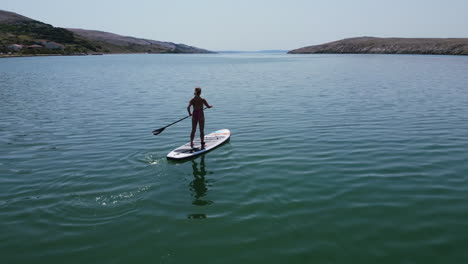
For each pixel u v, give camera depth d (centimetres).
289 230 511
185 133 1138
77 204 606
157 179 726
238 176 736
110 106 1677
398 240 479
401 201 597
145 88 2453
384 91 2127
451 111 1434
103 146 979
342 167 773
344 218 543
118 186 688
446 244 468
